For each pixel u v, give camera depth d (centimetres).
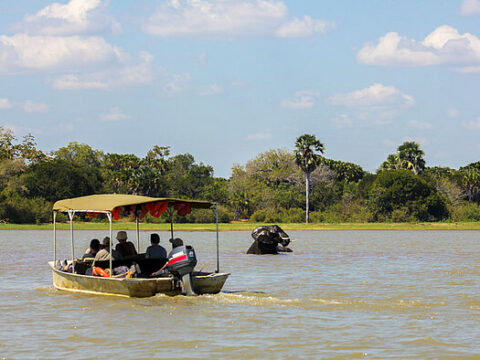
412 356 1332
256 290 2270
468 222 10450
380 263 3425
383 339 1480
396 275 2788
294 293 2195
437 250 4591
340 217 10631
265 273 2883
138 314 1778
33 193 10419
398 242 5738
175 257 2014
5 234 7138
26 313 1794
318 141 10294
